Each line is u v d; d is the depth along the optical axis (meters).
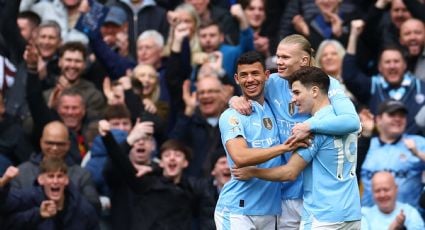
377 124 25.86
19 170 24.81
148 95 27.27
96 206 24.92
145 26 29.75
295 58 20.11
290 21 29.83
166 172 25.17
